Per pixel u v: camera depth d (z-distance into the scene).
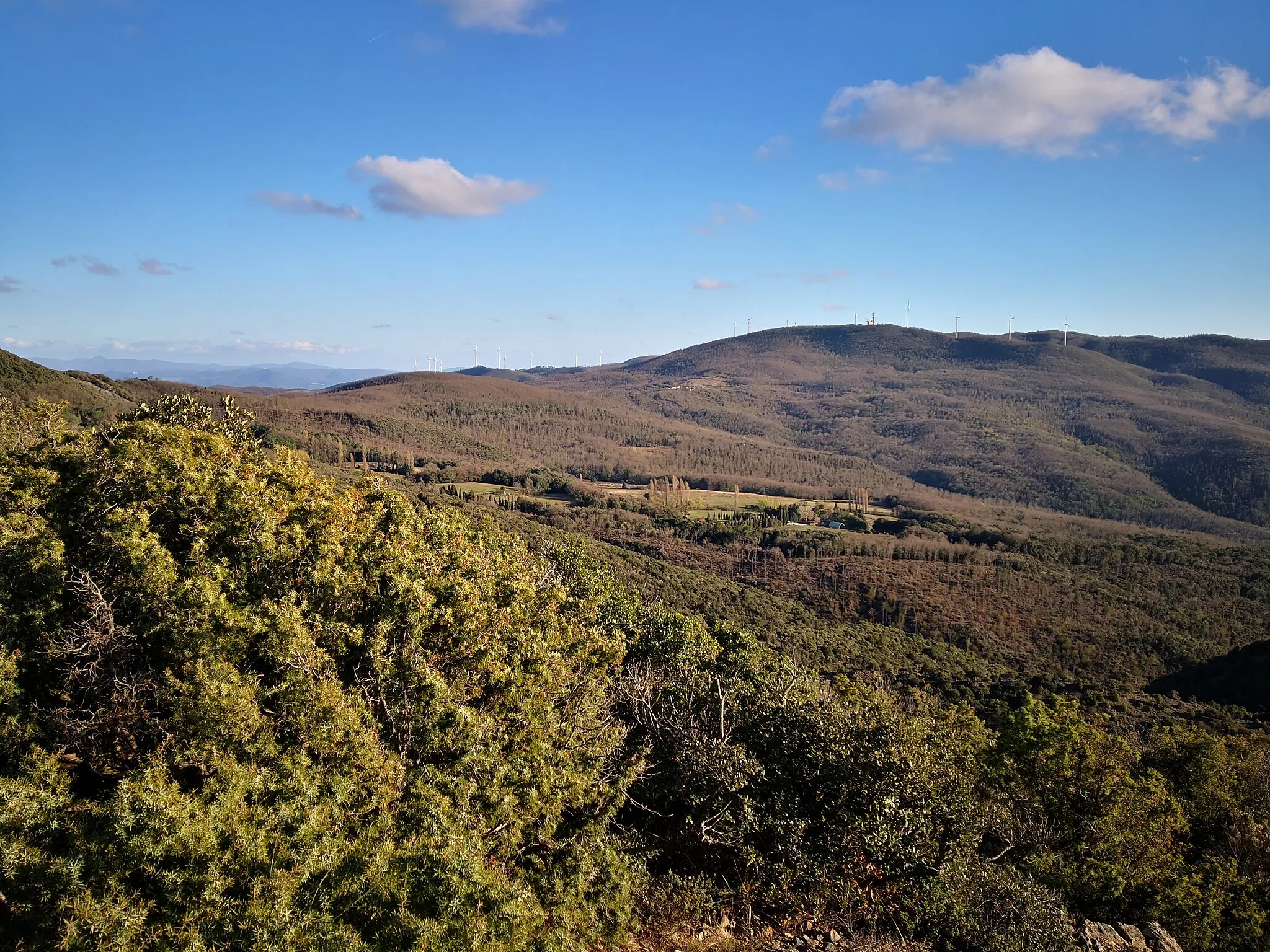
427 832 9.16
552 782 10.92
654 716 14.57
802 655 60.56
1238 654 67.12
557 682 12.56
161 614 10.13
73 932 6.93
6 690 9.19
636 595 26.03
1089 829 17.98
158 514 11.43
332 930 7.67
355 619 11.78
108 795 9.25
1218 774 25.33
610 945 9.93
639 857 11.70
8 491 10.92
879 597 85.81
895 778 12.56
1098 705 53.09
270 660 10.29
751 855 12.02
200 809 8.05
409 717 10.78
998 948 11.11
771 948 10.47
